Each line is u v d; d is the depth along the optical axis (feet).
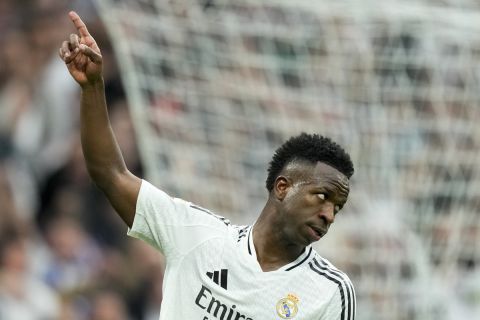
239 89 103.55
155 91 102.27
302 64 103.45
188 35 101.50
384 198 101.50
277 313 55.83
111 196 58.03
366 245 101.50
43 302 120.98
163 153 101.40
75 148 143.64
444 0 103.35
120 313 121.49
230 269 56.49
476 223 103.55
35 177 143.33
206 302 56.29
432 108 101.91
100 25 157.69
